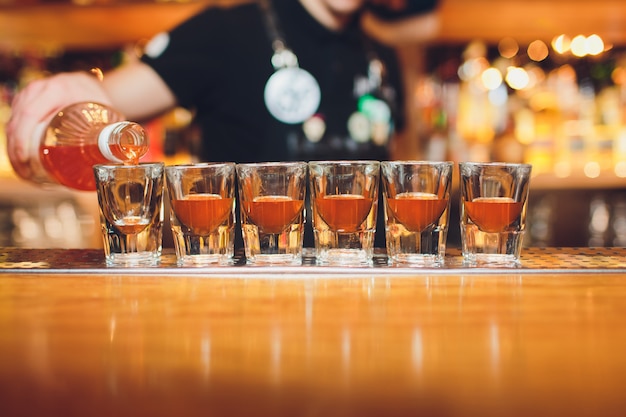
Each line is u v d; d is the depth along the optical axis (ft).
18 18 5.09
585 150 5.64
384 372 1.35
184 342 1.49
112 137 2.14
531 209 6.00
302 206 2.13
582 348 1.45
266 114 3.84
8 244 5.59
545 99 5.70
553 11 5.11
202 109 3.92
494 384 1.30
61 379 1.33
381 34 4.58
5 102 5.51
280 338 1.50
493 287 1.89
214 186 2.10
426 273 2.05
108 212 2.12
